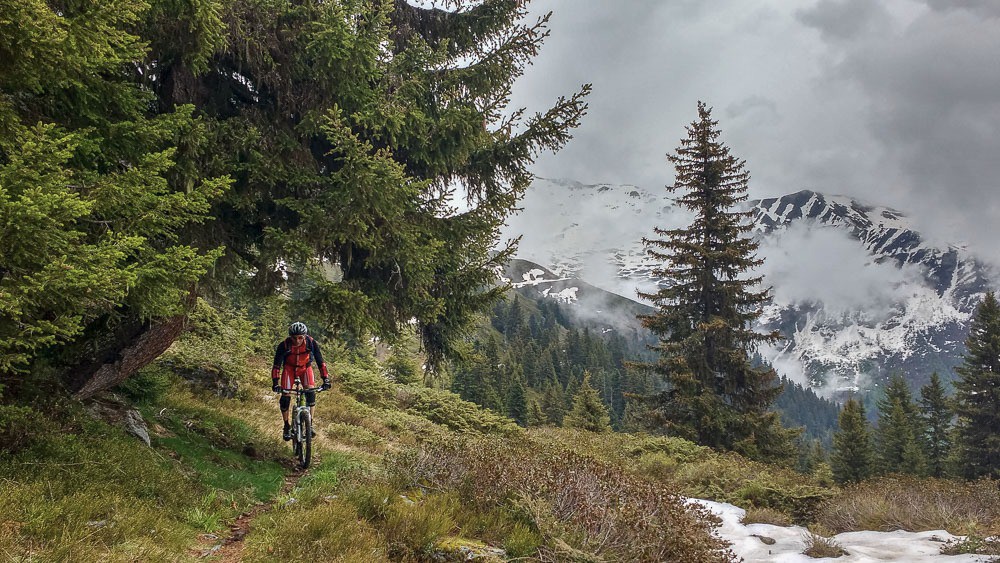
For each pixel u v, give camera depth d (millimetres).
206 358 13070
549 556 5645
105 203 5086
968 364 39750
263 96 8477
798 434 23891
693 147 25703
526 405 64375
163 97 7355
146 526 4742
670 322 24938
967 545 7859
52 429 5648
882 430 58438
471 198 10445
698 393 23703
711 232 25094
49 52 4434
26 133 4352
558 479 7211
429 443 8250
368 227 8320
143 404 8984
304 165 8273
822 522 11086
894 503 10805
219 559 4887
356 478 7031
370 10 7828
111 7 4617
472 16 10266
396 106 8367
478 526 6258
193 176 6719
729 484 13805
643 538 6191
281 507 6227
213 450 8328
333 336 8906
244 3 7438
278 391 7949
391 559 5230
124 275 4535
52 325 4324
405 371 31359
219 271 7797
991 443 37062
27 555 3545
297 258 7832
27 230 3891
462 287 10273
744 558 8469
